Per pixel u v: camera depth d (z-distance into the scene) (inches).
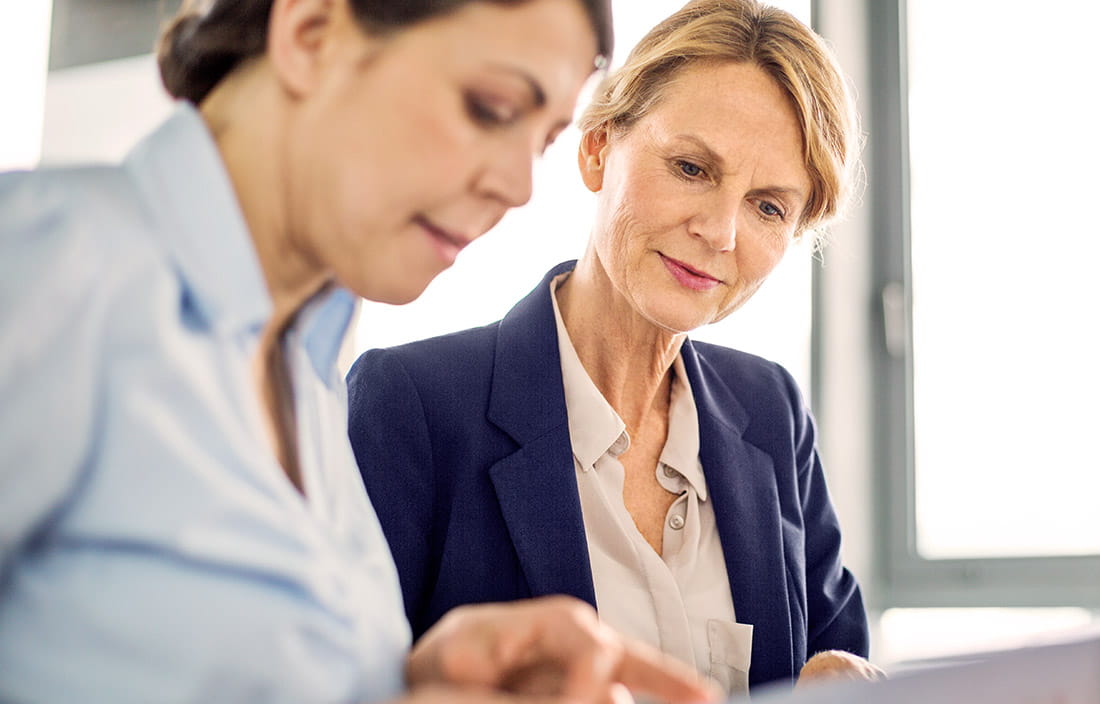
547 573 49.8
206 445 23.1
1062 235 123.7
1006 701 22.2
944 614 125.8
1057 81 125.6
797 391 61.7
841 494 125.7
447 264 25.3
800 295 126.6
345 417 33.3
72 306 21.0
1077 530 120.3
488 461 52.0
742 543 53.6
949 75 132.0
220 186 24.3
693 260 51.0
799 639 54.7
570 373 54.2
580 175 56.5
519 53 23.6
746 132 50.4
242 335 24.9
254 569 23.2
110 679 21.8
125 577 22.0
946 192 130.8
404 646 28.9
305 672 23.9
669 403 56.9
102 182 23.1
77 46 107.8
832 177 53.7
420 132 23.7
